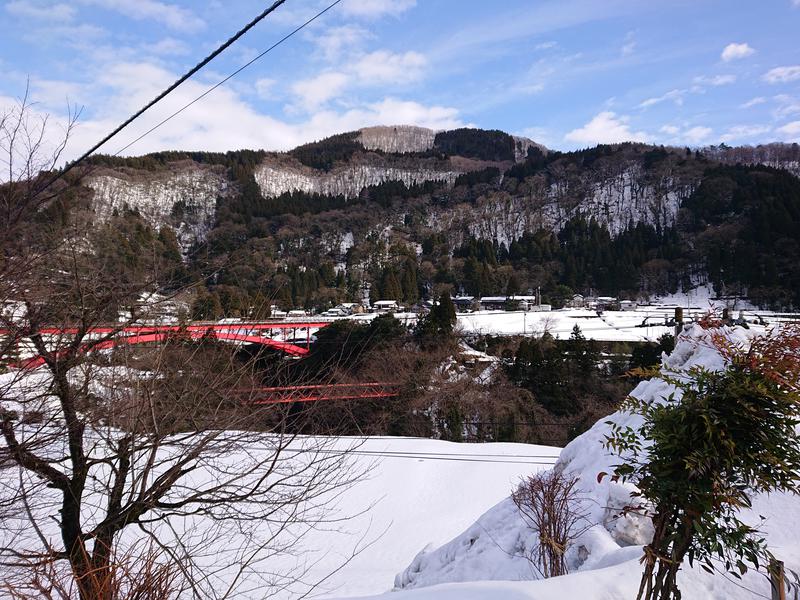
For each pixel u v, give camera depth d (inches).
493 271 3503.9
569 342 1558.8
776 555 167.6
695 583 146.1
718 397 111.4
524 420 1353.3
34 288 168.9
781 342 111.5
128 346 186.4
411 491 852.6
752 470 111.0
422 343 1389.0
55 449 197.2
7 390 168.1
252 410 198.4
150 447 187.2
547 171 6279.5
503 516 337.1
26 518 183.2
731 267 3164.4
